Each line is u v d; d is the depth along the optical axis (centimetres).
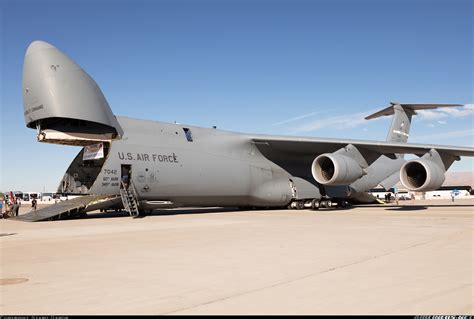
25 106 1477
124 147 1609
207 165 1817
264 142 1975
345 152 1839
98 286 478
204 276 523
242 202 2023
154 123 1759
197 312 376
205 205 1928
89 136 1544
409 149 1853
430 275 514
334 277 507
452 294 427
